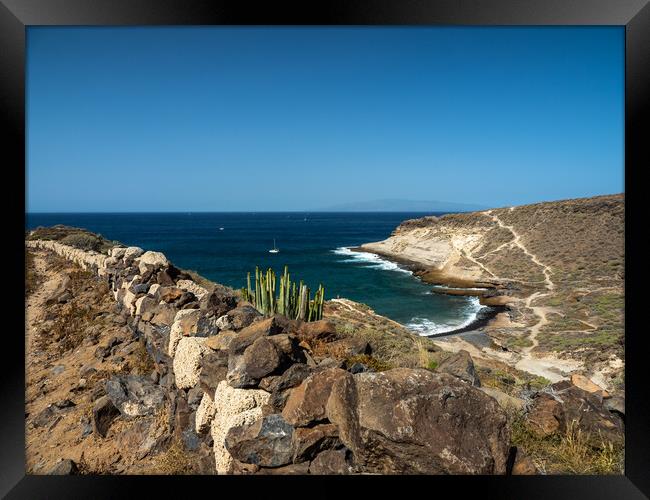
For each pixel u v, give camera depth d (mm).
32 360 7973
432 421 2600
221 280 45500
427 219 72250
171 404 4875
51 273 15477
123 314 9180
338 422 2850
